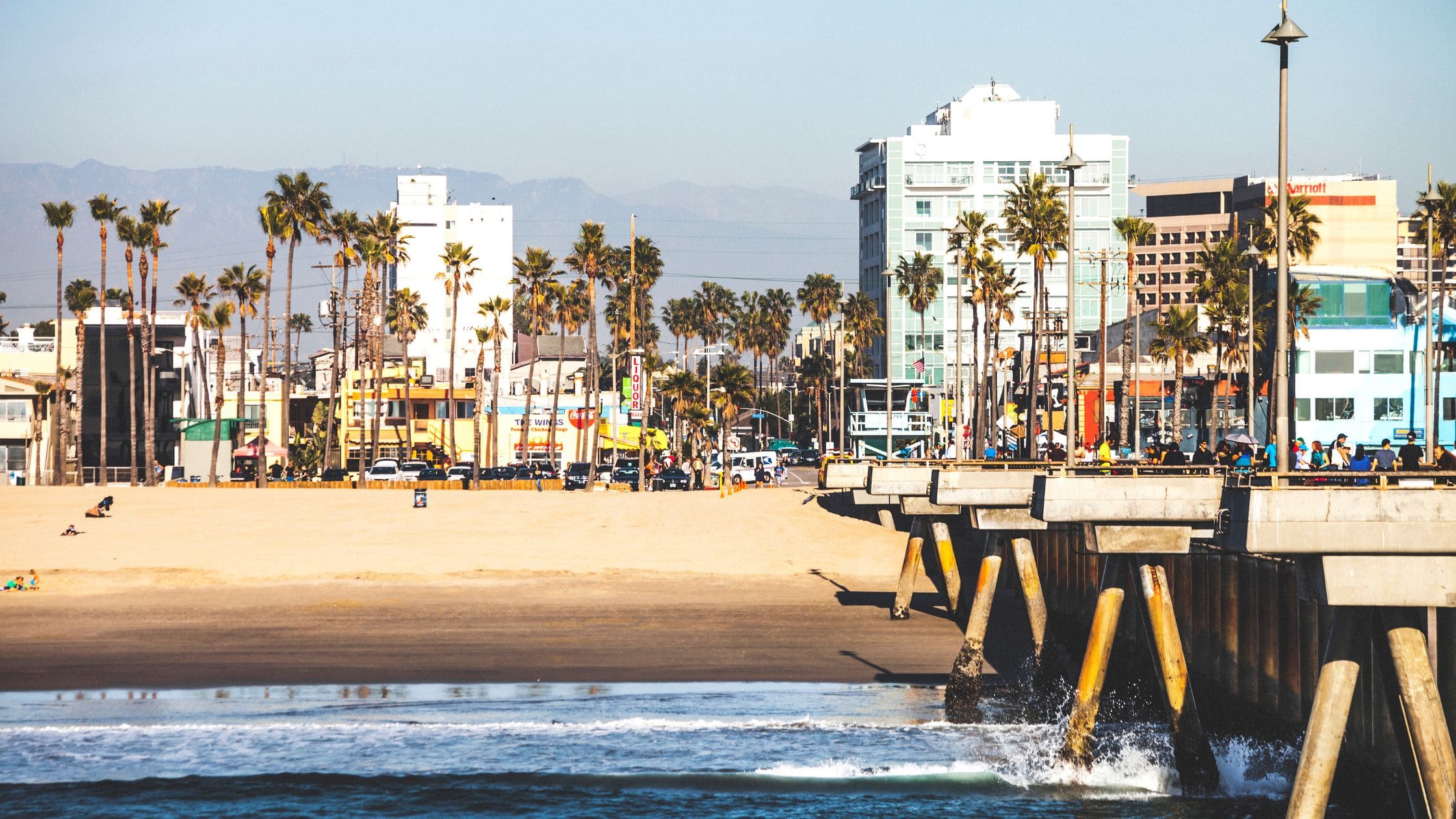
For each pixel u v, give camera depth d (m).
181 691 75.19
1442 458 58.12
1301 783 39.69
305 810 57.53
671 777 61.03
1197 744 57.16
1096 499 53.94
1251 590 62.75
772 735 67.31
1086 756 59.38
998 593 111.12
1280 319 48.25
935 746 65.62
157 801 58.09
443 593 106.81
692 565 121.81
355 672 79.75
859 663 82.88
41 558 120.62
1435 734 38.38
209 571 114.88
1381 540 38.25
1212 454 80.69
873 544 133.75
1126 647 79.75
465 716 70.38
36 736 66.56
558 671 80.25
